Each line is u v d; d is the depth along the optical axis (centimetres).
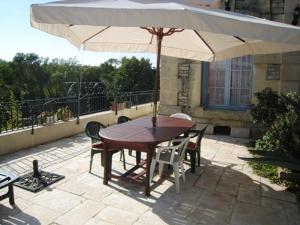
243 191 446
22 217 347
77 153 604
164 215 364
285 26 322
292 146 461
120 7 304
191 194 429
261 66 785
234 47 548
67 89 912
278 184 477
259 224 353
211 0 504
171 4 351
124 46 614
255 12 787
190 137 476
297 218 370
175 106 867
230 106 848
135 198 407
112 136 430
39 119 684
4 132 592
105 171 445
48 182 443
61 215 354
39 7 306
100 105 930
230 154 643
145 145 407
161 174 477
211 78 859
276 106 629
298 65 742
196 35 556
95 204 385
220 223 352
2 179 360
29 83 3050
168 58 858
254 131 796
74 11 300
